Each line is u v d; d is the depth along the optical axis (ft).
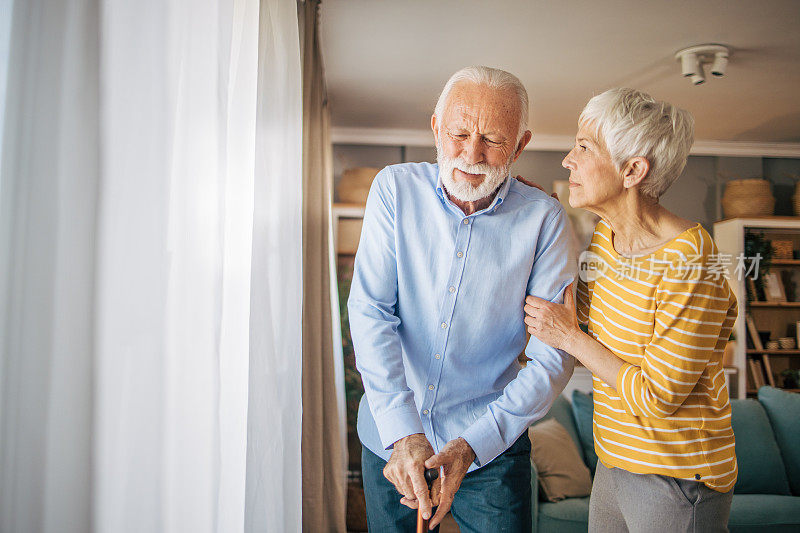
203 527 2.98
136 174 2.37
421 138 16.35
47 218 2.05
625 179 4.06
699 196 16.89
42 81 2.05
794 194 16.62
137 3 2.38
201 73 3.16
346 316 14.62
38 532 2.02
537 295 4.21
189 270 2.92
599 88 12.89
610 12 9.45
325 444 9.64
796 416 10.37
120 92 2.27
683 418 3.99
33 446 2.01
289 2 5.69
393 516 4.32
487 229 4.08
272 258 5.27
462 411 4.31
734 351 15.81
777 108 13.96
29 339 2.01
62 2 2.10
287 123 5.64
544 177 16.72
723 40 10.44
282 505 4.84
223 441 3.96
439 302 4.14
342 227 15.29
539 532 8.61
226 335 4.01
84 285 2.14
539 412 3.98
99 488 2.18
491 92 3.78
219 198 3.19
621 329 4.09
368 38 10.48
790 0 9.03
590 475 9.51
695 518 3.94
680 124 3.99
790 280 16.25
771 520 8.88
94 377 2.17
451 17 9.66
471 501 4.15
